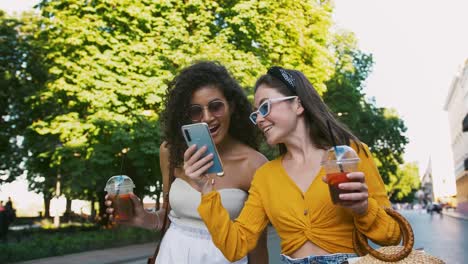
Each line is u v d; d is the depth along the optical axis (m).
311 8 17.42
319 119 2.20
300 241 2.12
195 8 15.20
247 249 2.19
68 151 14.13
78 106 14.90
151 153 13.72
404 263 1.76
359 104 25.30
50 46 14.62
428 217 49.09
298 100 2.24
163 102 2.82
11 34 17.92
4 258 11.37
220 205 2.09
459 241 16.25
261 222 2.29
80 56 14.35
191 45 14.30
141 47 14.19
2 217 17.08
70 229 21.64
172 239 2.73
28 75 18.47
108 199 2.67
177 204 2.71
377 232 1.88
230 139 2.87
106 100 13.82
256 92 2.33
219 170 2.07
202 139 2.06
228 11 15.27
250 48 15.61
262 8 15.55
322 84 17.33
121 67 14.12
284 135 2.24
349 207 1.81
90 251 14.56
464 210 55.78
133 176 16.23
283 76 2.25
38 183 23.33
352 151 1.81
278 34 15.91
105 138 14.45
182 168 2.77
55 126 14.44
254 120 2.32
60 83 14.10
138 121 14.08
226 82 2.73
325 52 17.34
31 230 20.91
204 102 2.67
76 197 22.03
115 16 14.39
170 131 2.75
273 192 2.22
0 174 22.89
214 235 2.07
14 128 19.34
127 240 17.00
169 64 14.23
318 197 2.09
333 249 2.06
